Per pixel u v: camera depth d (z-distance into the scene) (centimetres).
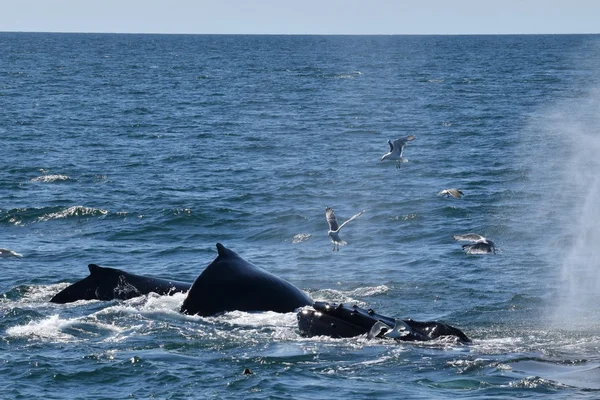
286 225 7862
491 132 15100
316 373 4034
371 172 10844
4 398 3812
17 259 6650
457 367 4059
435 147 13200
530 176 10488
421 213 8300
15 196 9194
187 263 6581
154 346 4488
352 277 6094
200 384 3938
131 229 7744
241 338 4569
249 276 5075
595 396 3641
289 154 12575
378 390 3784
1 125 15625
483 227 7631
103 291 5409
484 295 5597
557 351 4328
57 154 12288
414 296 5600
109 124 16325
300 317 4672
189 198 9044
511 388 3769
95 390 3909
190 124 16550
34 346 4516
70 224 7988
